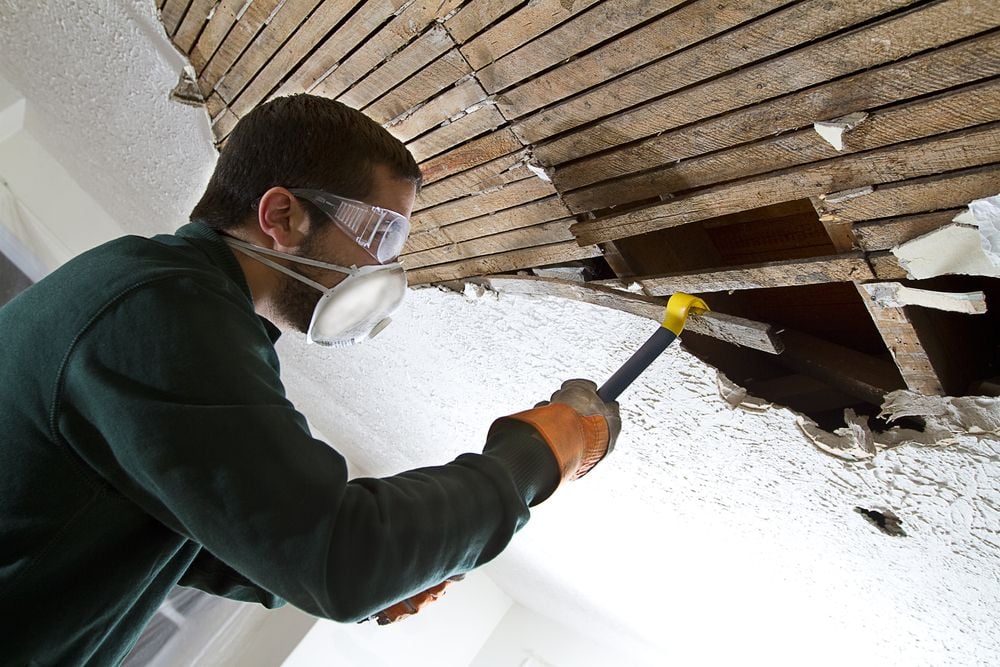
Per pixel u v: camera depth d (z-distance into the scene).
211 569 0.94
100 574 0.63
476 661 3.63
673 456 1.41
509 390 1.74
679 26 0.76
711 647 2.25
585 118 0.94
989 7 0.57
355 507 0.51
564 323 1.34
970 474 0.94
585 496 1.91
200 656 3.00
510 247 1.31
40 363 0.55
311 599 0.49
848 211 0.81
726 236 1.38
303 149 0.72
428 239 1.46
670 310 0.96
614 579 2.34
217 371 0.52
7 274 3.21
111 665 0.72
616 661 3.19
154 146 2.18
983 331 1.08
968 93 0.63
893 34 0.64
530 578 3.19
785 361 1.22
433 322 1.72
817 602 1.51
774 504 1.30
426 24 1.00
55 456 0.58
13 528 0.58
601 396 0.86
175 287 0.56
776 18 0.69
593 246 1.14
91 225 3.49
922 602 1.25
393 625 3.32
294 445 0.52
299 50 1.27
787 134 0.78
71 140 2.85
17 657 0.60
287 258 0.78
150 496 0.58
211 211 0.76
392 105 1.20
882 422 1.07
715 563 1.70
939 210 0.73
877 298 0.86
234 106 1.60
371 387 2.52
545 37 0.88
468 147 1.15
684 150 0.89
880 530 1.13
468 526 0.56
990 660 1.26
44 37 2.09
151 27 1.58
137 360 0.52
